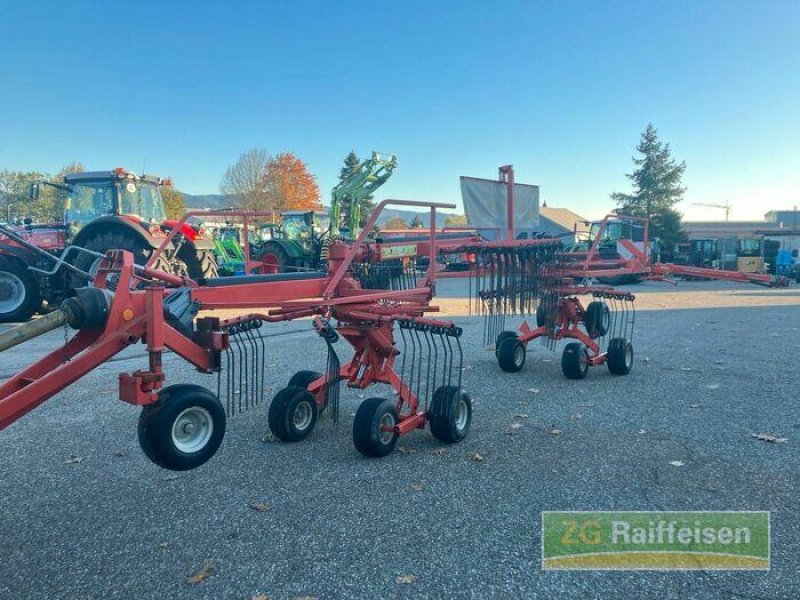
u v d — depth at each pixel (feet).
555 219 197.36
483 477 12.76
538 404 18.47
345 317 14.85
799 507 11.05
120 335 9.11
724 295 58.54
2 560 9.74
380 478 12.82
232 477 12.98
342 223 59.67
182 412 8.99
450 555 9.62
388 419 14.34
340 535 10.33
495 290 19.53
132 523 10.94
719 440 14.71
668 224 137.18
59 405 18.71
